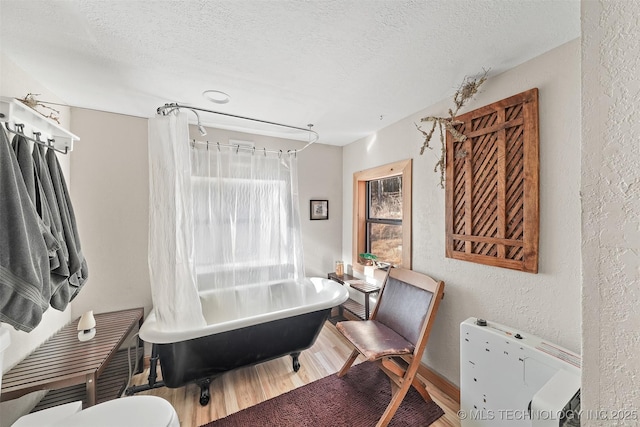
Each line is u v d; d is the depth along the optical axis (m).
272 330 1.92
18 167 1.07
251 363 1.91
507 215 1.50
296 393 1.82
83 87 1.71
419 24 1.14
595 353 0.44
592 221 0.45
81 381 1.34
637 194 0.40
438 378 1.88
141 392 1.79
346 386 1.90
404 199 2.24
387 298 2.15
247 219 2.35
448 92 1.79
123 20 1.11
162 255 1.64
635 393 0.40
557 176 1.29
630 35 0.41
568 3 1.01
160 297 1.62
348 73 1.55
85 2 1.00
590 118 0.45
